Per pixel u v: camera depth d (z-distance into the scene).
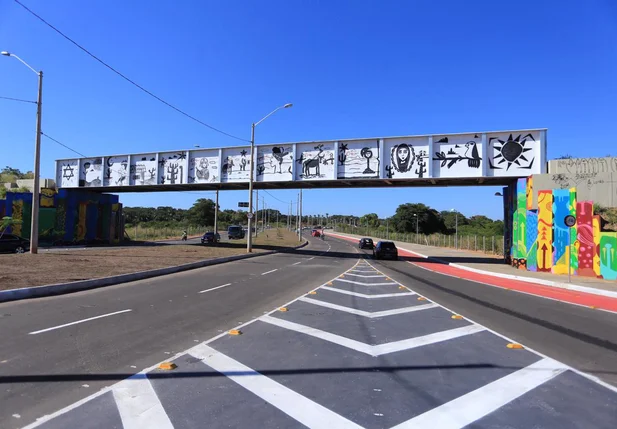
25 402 4.61
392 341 7.60
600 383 5.53
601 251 20.41
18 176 64.75
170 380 5.38
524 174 26.45
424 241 65.94
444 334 8.25
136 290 13.73
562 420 4.38
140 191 44.38
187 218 121.06
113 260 22.00
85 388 5.05
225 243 49.94
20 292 11.68
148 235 66.50
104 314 9.64
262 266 24.70
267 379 5.47
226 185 38.06
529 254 24.41
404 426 4.18
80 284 13.79
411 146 29.47
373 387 5.25
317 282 17.19
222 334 7.93
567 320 10.08
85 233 42.97
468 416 4.45
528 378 5.69
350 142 31.34
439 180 29.92
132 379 5.38
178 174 37.25
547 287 17.84
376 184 33.88
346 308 11.07
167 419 4.24
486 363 6.34
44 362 6.00
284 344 7.24
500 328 8.95
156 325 8.61
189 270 20.92
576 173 23.50
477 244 51.41
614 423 4.32
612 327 9.30
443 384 5.40
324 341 7.49
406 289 15.54
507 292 15.66
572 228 22.03
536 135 26.38
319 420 4.28
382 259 36.06
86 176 41.12
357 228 135.62
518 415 4.49
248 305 11.27
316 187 37.47
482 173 27.25
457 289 16.17
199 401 4.72
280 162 33.53
